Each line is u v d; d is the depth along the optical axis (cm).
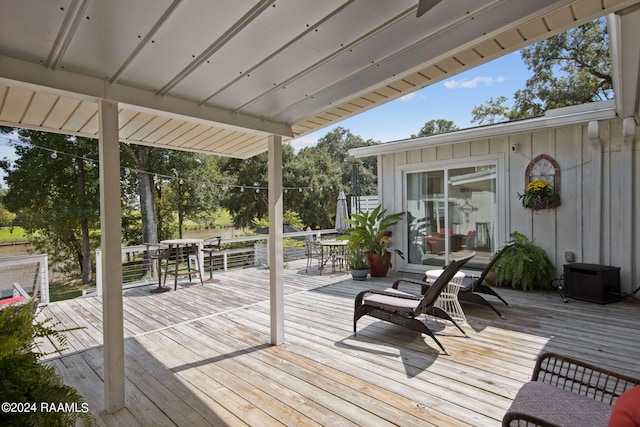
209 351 346
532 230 588
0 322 142
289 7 161
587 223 539
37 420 127
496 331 379
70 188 1184
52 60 205
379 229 711
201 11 160
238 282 693
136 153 1184
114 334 246
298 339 371
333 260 785
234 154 520
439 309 363
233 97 279
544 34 230
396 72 229
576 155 546
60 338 161
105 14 159
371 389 263
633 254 509
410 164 729
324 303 514
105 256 243
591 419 148
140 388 275
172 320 454
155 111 268
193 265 823
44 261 554
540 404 160
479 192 644
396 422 221
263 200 1853
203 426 224
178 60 211
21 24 165
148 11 158
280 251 360
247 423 226
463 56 259
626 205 509
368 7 165
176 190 1413
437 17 179
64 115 315
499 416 225
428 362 307
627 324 394
